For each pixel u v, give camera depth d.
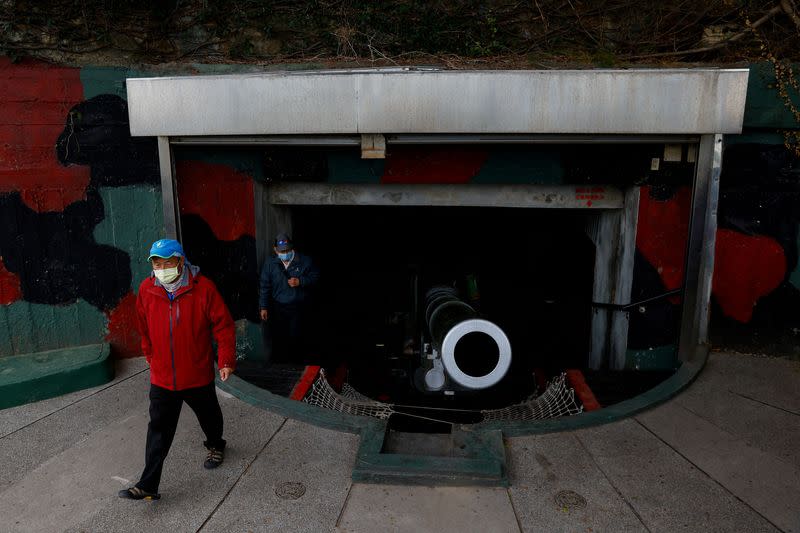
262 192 6.19
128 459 3.90
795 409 4.50
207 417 3.59
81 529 3.22
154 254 3.10
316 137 5.03
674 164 5.44
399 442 4.05
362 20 5.88
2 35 4.91
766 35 5.41
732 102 4.56
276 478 3.67
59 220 5.30
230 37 5.80
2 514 3.35
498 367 4.20
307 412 4.40
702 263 5.19
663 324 5.79
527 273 9.80
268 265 6.03
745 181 5.27
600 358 6.33
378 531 3.20
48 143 5.16
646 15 5.69
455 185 6.01
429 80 4.57
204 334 3.35
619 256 5.95
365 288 10.12
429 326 5.41
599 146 5.54
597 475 3.70
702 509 3.35
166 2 5.64
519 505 3.42
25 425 4.36
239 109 4.77
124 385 5.08
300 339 7.05
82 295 5.48
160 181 5.49
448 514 3.34
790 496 3.46
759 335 5.50
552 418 4.34
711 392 4.79
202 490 3.55
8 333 5.31
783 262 5.34
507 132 4.64
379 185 6.10
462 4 5.86
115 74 5.25
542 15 5.80
